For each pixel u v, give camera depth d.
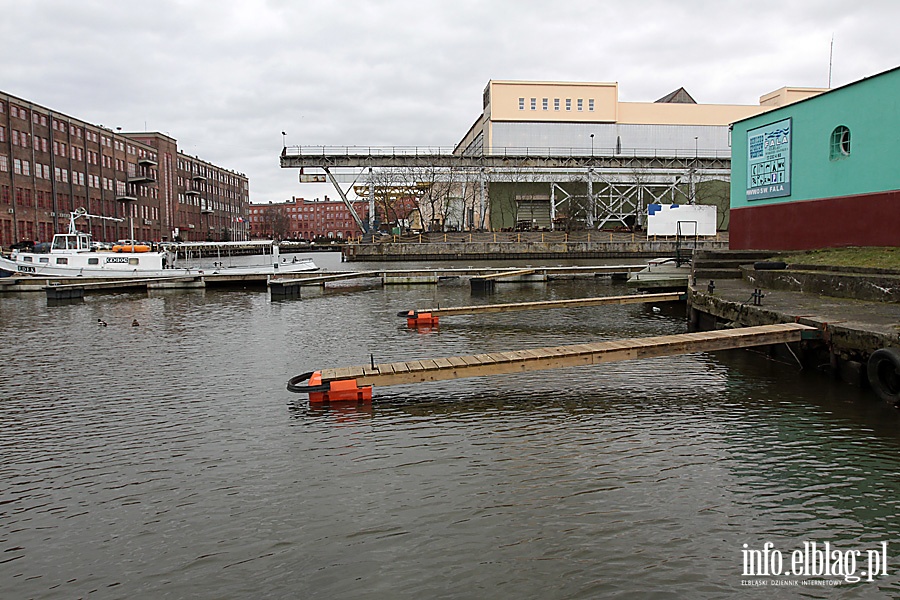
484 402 10.23
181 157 101.81
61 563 5.48
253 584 5.07
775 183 23.55
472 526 5.93
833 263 17.67
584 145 71.31
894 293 13.83
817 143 21.20
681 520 5.99
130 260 37.91
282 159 59.75
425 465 7.50
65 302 28.84
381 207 94.88
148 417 9.72
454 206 78.81
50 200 66.00
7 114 58.91
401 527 5.94
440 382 11.59
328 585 5.03
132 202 84.31
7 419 9.71
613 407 9.86
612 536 5.70
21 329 19.91
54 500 6.74
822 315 12.22
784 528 5.83
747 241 25.58
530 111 70.81
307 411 9.89
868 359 9.93
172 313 24.03
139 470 7.54
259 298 29.84
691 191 62.44
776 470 7.17
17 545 5.80
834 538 5.64
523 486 6.82
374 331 18.67
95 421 9.55
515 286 35.16
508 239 59.44
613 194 68.94
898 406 9.37
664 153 72.00
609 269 37.75
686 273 25.52
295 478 7.19
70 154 69.69
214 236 116.31
